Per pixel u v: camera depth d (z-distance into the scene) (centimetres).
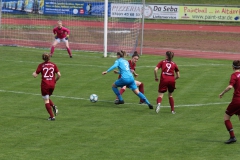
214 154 1451
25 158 1388
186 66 3234
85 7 4441
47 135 1627
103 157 1409
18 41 4309
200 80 2711
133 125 1781
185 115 1958
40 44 4216
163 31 5550
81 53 3788
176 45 4591
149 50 4197
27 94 2278
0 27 4509
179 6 6247
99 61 3353
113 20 4506
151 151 1473
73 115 1919
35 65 3081
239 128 1769
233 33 5481
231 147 1525
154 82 2634
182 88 2491
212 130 1728
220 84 2605
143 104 2153
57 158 1393
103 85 2530
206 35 5319
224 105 2142
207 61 3556
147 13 6356
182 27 5875
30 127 1722
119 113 1972
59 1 4481
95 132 1675
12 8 4566
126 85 2058
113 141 1571
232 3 6981
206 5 6159
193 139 1611
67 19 4919
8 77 2666
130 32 4466
